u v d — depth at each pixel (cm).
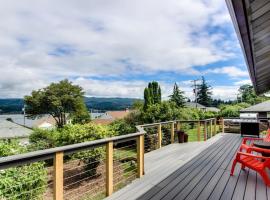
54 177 256
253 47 323
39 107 3747
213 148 720
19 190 396
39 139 1378
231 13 206
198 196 327
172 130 859
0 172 386
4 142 503
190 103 5094
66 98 3656
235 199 316
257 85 764
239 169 466
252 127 988
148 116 1308
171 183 386
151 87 2339
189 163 524
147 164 525
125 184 414
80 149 290
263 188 357
